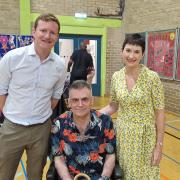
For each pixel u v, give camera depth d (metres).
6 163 1.95
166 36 6.22
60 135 1.87
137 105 1.87
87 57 6.02
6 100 1.93
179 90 6.00
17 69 1.79
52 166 1.88
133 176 1.92
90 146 1.85
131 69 1.86
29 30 6.96
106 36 7.85
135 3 7.36
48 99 1.94
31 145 1.93
